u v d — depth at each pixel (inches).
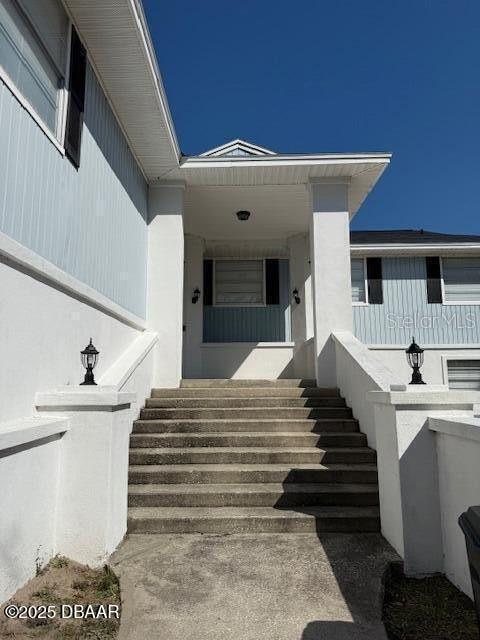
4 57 120.3
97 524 127.1
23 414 124.0
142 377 227.9
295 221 346.0
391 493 138.9
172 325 265.4
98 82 193.3
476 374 405.4
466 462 113.6
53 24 152.5
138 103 209.3
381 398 142.6
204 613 102.2
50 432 119.6
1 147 115.3
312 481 174.9
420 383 144.0
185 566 124.8
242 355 367.6
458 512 117.5
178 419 218.8
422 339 414.6
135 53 181.6
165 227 275.0
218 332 386.3
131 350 227.1
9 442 99.3
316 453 187.3
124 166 229.6
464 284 426.6
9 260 117.0
